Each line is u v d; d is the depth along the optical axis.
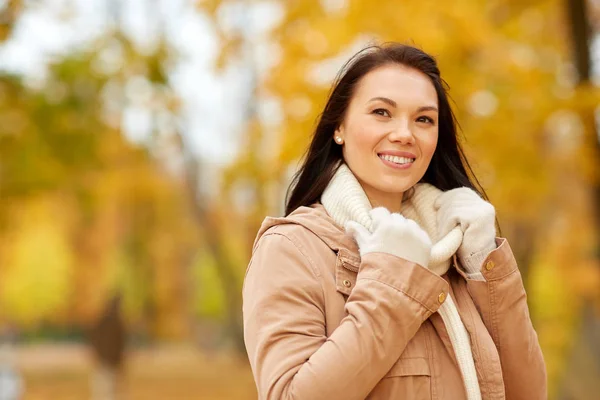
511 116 8.31
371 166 2.30
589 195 9.54
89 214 17.67
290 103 8.91
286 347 2.01
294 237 2.18
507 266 2.24
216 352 32.03
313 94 8.73
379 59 2.35
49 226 34.12
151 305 34.50
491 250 2.27
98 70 11.24
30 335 55.41
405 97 2.29
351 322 1.97
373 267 2.04
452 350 2.12
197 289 43.75
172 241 30.28
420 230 2.09
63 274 42.53
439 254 2.20
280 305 2.08
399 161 2.30
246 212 14.82
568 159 9.30
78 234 29.03
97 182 14.55
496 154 8.59
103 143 12.68
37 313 49.06
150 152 15.43
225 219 20.70
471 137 8.34
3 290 46.81
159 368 22.88
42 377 21.61
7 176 11.59
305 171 2.44
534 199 9.80
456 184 2.59
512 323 2.23
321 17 9.19
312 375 1.92
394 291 2.00
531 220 13.00
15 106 10.86
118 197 18.31
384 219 2.10
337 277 2.12
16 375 15.13
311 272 2.13
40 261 45.06
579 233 13.62
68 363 28.19
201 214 18.97
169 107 12.81
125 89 11.73
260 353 2.05
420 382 2.06
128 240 25.36
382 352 1.95
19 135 11.09
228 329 22.84
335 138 2.41
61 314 50.09
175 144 16.23
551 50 9.79
